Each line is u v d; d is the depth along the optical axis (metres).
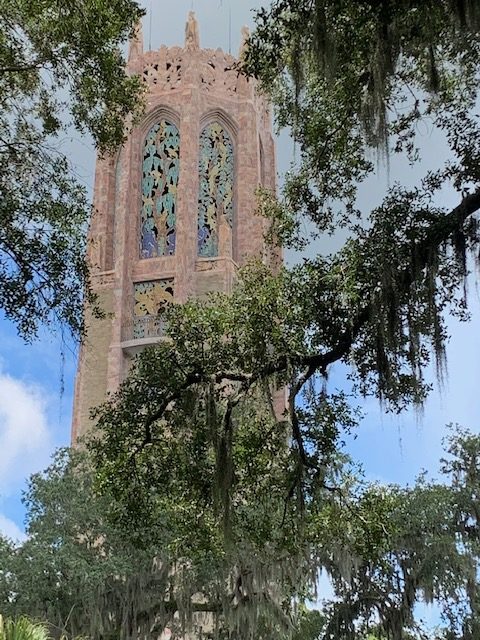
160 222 52.47
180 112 54.59
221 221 52.84
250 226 53.00
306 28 14.74
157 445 17.34
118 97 16.86
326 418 17.06
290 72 16.14
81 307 15.93
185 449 17.09
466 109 15.83
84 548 30.78
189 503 17.97
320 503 18.80
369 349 15.88
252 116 56.19
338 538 21.41
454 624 32.59
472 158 14.75
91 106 16.66
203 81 56.00
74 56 15.73
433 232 14.66
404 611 32.84
